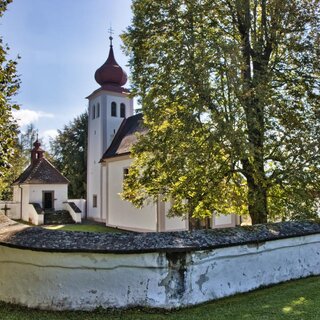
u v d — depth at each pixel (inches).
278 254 328.5
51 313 253.4
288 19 447.5
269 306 256.4
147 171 462.6
